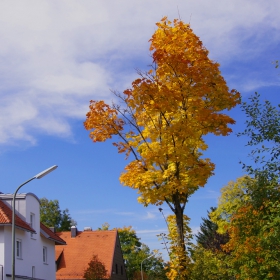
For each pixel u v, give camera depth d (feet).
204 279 90.43
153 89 56.95
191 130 56.70
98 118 61.93
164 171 58.39
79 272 164.76
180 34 57.82
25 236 106.83
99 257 172.65
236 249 64.69
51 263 123.65
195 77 56.39
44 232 118.93
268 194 52.75
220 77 57.67
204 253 98.68
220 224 163.84
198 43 57.67
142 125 62.23
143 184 58.08
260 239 56.49
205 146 60.18
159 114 61.00
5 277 94.07
